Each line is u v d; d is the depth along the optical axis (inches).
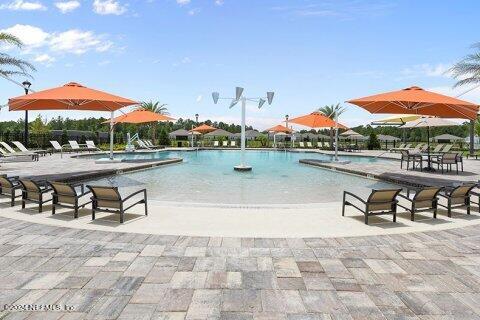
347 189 451.2
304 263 178.5
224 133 1827.0
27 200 284.7
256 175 596.1
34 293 142.8
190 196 392.5
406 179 502.6
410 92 447.5
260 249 198.7
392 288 151.3
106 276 159.6
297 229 242.7
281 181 522.6
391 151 1338.6
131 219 264.4
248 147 1663.4
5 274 160.9
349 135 1584.6
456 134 2402.8
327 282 156.7
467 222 263.7
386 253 194.7
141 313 128.3
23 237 215.2
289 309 132.6
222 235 223.6
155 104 1962.4
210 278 159.2
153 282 154.1
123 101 451.8
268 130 1579.7
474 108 439.8
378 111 586.2
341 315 128.6
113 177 553.3
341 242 213.0
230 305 135.1
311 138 2085.4
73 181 474.6
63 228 235.8
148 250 194.5
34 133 1330.0
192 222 258.4
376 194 251.9
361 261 182.2
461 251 199.0
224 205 318.7
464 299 142.1
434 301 140.1
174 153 1266.0
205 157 1071.6
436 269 172.7
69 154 990.4
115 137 1702.8
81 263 174.7
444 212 297.9
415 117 905.5
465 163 820.6
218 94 624.7
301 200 374.3
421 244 210.7
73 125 2657.5
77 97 417.1
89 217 266.8
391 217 280.2
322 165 718.5
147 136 2364.7
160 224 251.3
